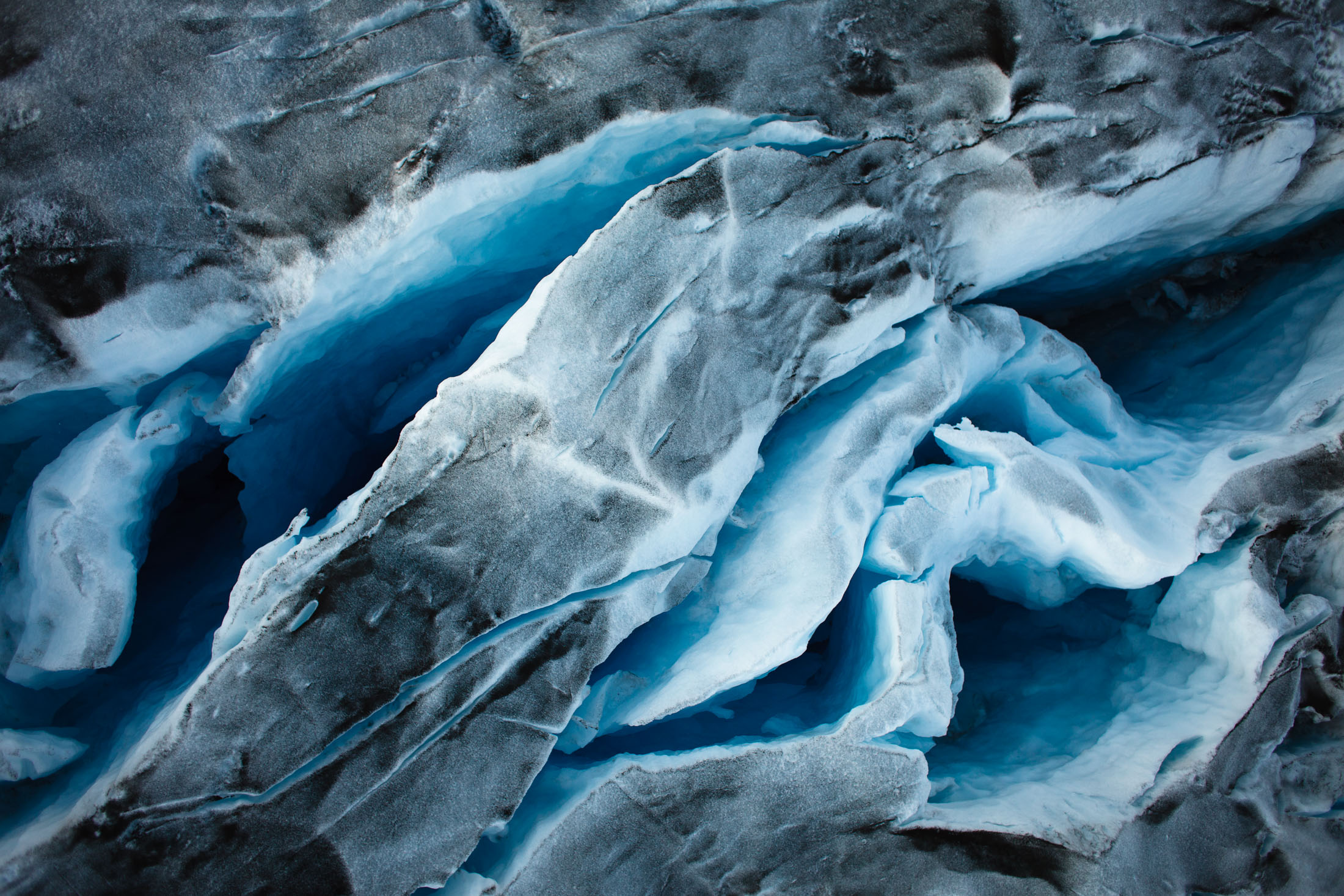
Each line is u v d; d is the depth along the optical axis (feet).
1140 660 104.01
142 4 81.30
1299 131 98.94
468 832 83.66
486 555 83.15
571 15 84.43
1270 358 109.70
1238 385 110.11
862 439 94.02
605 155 87.45
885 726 90.07
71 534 83.71
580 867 85.15
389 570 81.97
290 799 80.74
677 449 87.25
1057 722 102.83
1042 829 90.27
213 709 79.71
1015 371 106.32
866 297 92.58
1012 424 109.29
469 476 82.48
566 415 83.20
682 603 93.09
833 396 98.02
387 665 81.92
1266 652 95.30
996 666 111.04
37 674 85.97
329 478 102.37
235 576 97.50
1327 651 99.86
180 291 83.66
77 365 84.07
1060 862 89.71
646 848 86.79
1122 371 118.62
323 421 99.86
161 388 88.84
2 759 82.38
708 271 87.35
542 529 83.92
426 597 82.48
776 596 90.99
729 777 87.66
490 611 83.41
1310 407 101.45
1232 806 94.94
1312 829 96.73
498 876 83.92
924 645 92.07
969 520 96.37
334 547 81.41
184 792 79.51
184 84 81.82
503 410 82.28
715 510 89.51
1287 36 96.12
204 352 87.15
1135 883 90.48
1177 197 100.22
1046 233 97.66
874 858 90.17
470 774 83.66
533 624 84.58
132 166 82.02
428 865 82.89
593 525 84.94
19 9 80.94
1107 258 108.88
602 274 83.87
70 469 85.05
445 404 81.92
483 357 82.28
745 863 88.48
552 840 84.28
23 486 90.94
